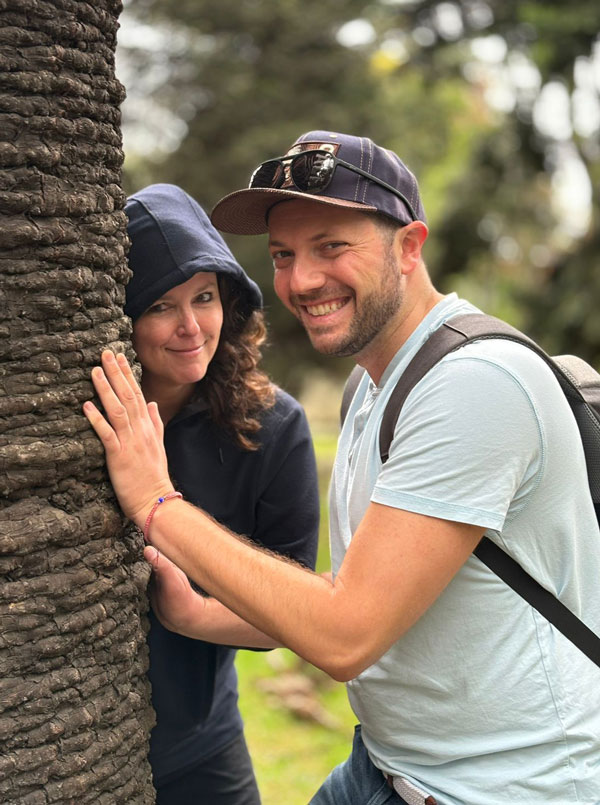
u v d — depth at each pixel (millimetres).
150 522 2207
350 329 2336
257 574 2148
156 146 21594
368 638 2098
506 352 2164
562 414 2188
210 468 2943
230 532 2318
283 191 2252
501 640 2182
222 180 20750
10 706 1952
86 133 2080
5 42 1929
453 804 2232
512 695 2172
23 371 1980
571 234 17484
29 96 1954
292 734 6848
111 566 2166
